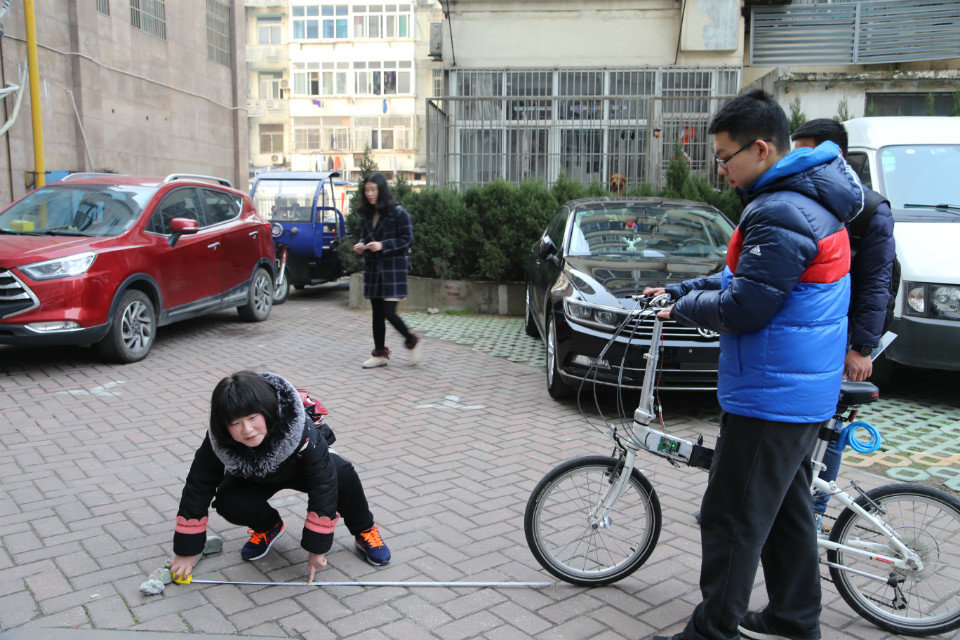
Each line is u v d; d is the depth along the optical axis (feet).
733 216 32.09
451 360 25.32
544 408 19.57
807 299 7.80
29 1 35.83
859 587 9.91
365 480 14.42
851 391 9.37
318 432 10.21
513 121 38.04
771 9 41.86
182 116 57.93
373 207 23.25
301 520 12.73
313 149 150.00
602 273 19.60
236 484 10.62
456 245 35.19
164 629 9.27
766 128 7.82
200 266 27.32
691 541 12.08
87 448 15.89
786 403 7.88
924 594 9.64
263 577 10.69
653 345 9.93
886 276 9.78
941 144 22.07
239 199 31.63
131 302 23.52
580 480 10.49
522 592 10.41
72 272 21.43
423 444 16.58
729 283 8.32
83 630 9.18
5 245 21.76
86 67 45.11
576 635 9.38
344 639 9.16
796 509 8.69
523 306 34.42
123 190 25.67
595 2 42.55
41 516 12.53
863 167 22.45
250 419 9.02
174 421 17.85
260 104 150.10
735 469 8.18
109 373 22.35
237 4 66.18
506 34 43.32
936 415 19.16
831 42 41.47
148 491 13.67
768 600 9.87
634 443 10.14
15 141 39.60
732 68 41.78
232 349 26.50
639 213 23.62
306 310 36.81
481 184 37.81
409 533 12.19
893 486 9.68
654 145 37.27
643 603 10.21
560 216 25.38
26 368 22.81
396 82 146.41
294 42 147.13
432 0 145.18
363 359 25.32
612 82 42.98
